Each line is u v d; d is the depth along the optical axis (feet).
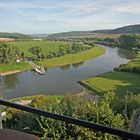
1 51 410.52
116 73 347.15
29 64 420.77
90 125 7.27
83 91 257.96
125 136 6.64
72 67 411.54
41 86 275.59
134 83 291.99
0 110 10.91
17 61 425.28
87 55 529.45
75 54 526.98
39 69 377.71
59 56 499.92
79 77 324.60
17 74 356.38
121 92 256.11
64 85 281.33
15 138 7.98
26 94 240.12
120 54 568.82
